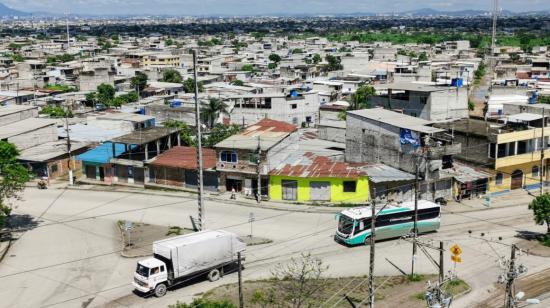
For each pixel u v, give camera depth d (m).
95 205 73.31
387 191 71.56
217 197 75.31
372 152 77.56
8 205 69.69
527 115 81.75
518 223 64.88
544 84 151.50
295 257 55.25
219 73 189.00
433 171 70.69
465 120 87.94
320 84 152.12
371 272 40.38
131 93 151.50
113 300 47.09
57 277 51.66
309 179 72.19
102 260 55.41
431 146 71.19
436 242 58.91
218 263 50.44
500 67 195.50
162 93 156.62
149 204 73.44
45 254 57.09
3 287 49.66
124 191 79.81
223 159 76.12
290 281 49.31
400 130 72.50
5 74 186.12
